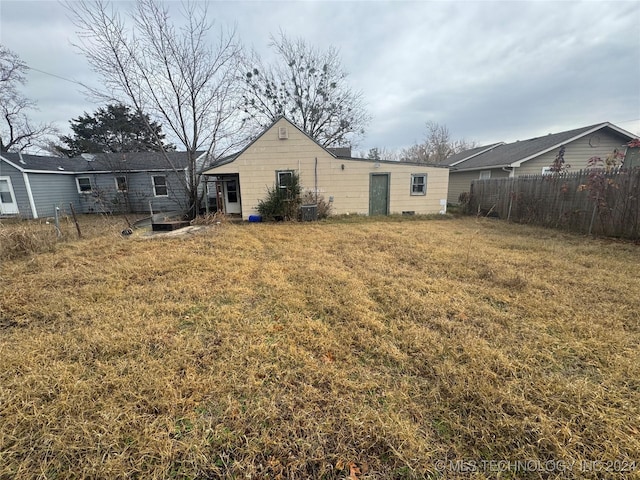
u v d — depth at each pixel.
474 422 1.66
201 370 2.14
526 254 5.30
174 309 3.16
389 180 12.24
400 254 5.42
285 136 11.58
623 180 6.43
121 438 1.57
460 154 21.55
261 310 3.16
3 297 3.50
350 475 1.39
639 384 1.95
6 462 1.44
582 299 3.29
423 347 2.41
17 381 1.97
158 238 7.41
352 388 1.96
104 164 15.72
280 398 1.87
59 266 4.88
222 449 1.53
